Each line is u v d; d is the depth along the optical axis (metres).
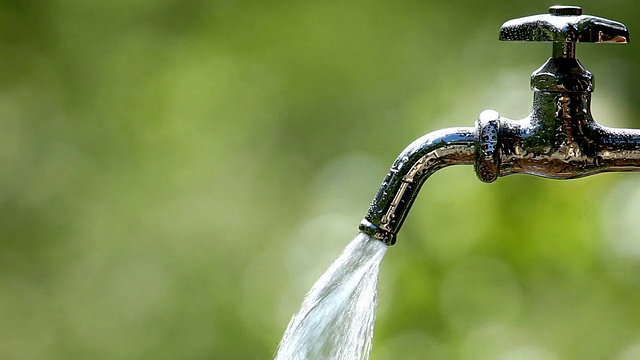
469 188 2.06
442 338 2.10
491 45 2.28
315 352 1.22
